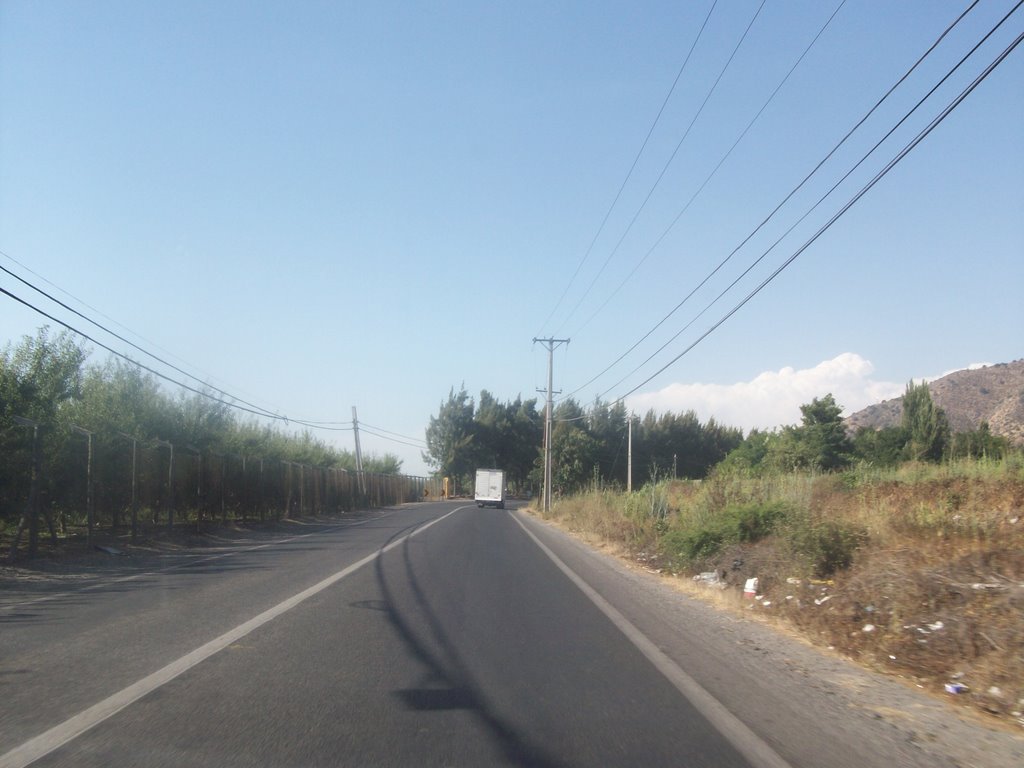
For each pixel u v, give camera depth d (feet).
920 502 55.31
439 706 24.63
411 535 102.73
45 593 47.14
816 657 33.81
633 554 81.56
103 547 71.61
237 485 110.93
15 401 65.00
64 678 27.12
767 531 61.93
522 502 334.24
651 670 30.30
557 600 48.47
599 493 142.31
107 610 41.11
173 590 48.70
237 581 53.31
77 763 19.21
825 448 151.12
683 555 65.31
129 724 22.18
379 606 43.50
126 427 88.48
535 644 34.68
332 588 50.08
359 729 22.20
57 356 71.77
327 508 165.68
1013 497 56.03
